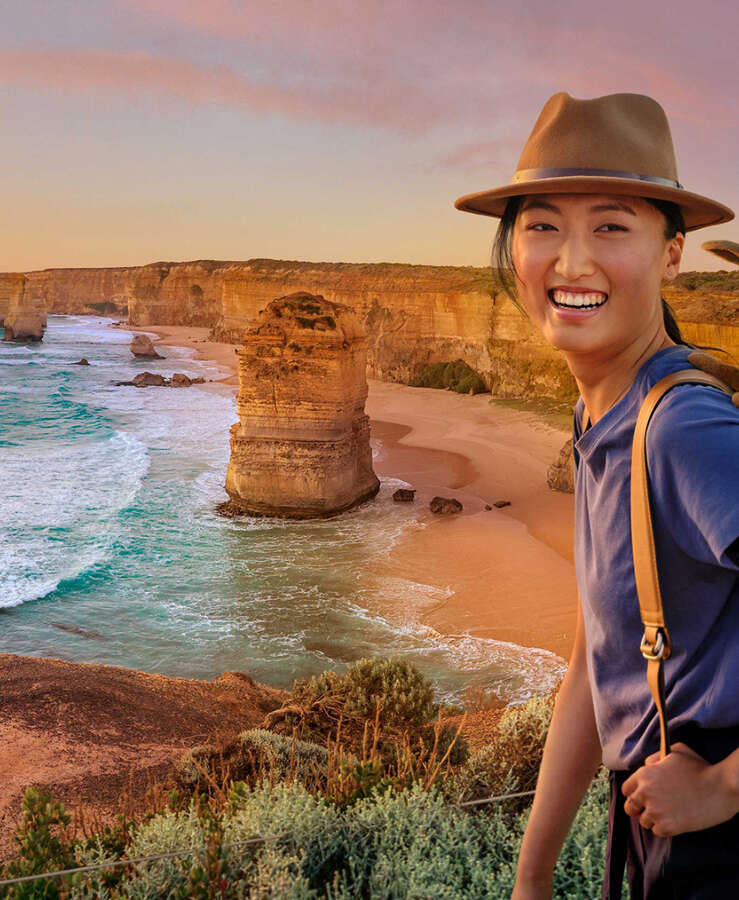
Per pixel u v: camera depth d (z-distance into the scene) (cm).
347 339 3669
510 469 4703
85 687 1174
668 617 123
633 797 121
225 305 14712
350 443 3738
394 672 870
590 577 143
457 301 8312
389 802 317
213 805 402
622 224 128
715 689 117
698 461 112
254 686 1398
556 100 133
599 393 144
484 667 2056
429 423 6494
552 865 169
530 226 135
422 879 271
